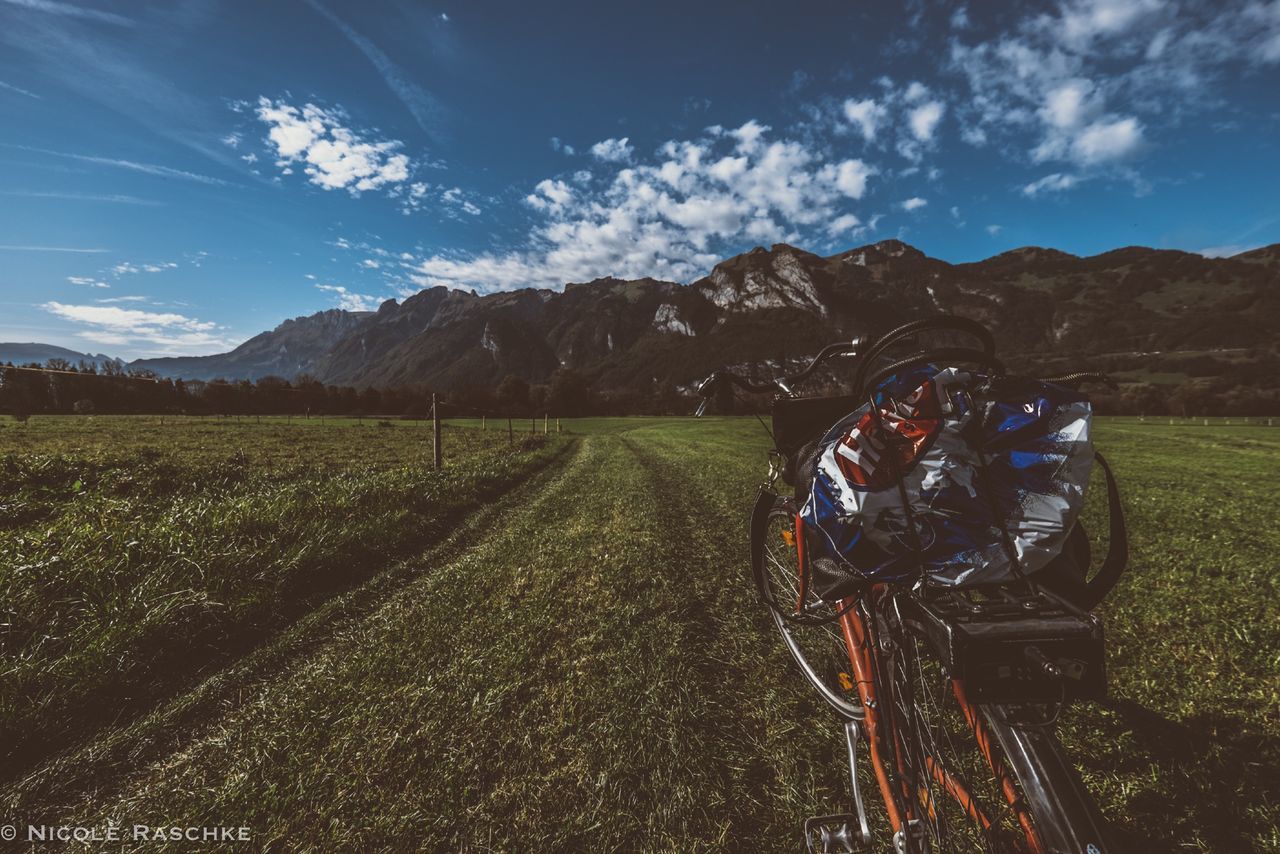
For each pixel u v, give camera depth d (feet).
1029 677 3.56
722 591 14.82
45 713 8.94
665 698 9.30
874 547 4.37
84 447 52.95
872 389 4.50
